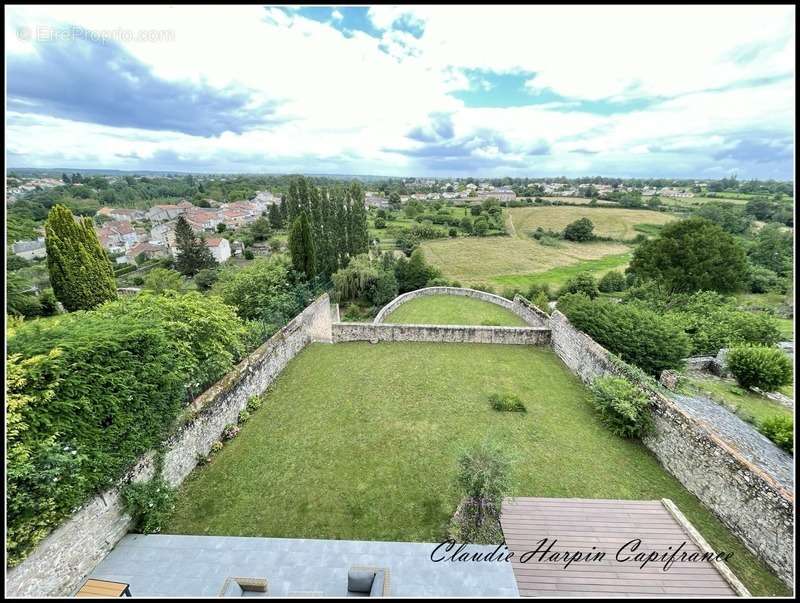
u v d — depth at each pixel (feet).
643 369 40.40
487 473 20.25
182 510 21.42
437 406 33.73
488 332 49.47
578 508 22.07
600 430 30.96
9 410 13.99
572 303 49.85
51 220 47.06
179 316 27.84
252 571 17.44
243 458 26.04
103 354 18.26
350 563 17.88
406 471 24.94
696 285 82.17
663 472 26.27
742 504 20.66
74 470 16.08
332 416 31.65
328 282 90.58
